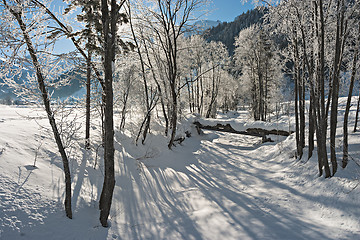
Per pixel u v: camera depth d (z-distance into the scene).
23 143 5.74
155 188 6.96
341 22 5.17
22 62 3.48
